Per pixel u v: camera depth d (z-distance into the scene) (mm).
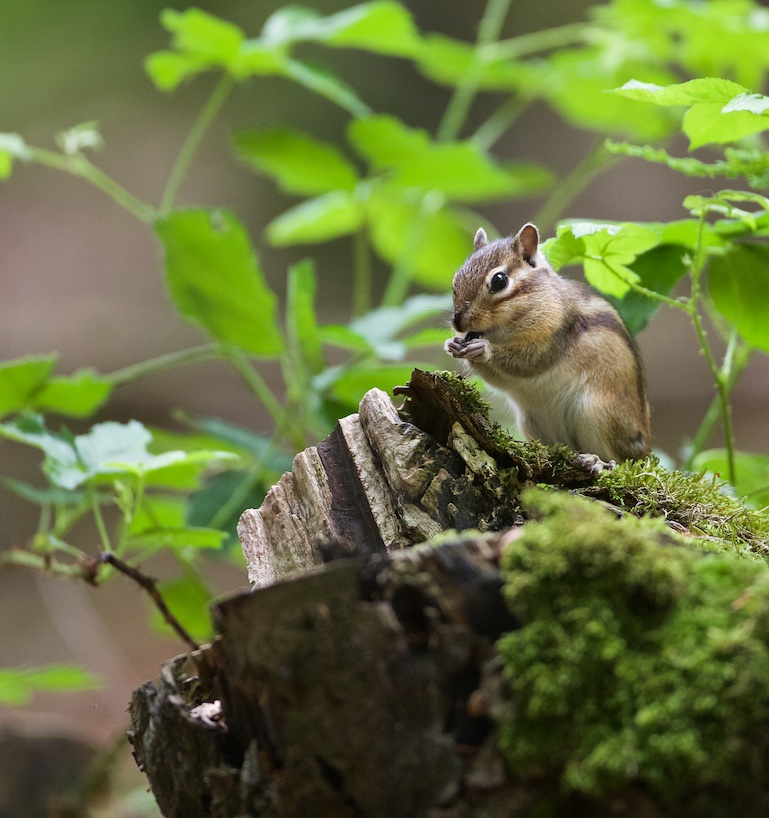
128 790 13305
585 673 4258
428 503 6348
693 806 4086
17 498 25047
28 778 12469
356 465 6598
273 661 4582
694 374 27016
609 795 4133
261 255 32969
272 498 6840
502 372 9469
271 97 32906
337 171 14008
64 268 31422
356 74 32906
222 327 10844
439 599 4461
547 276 9625
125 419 27062
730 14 13164
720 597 4395
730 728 4066
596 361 9164
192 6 32406
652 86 6805
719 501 7086
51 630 20672
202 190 33156
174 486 9617
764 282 8242
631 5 12922
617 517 6531
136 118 32719
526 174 17781
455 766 4371
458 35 32156
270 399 11070
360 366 10570
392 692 4465
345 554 5184
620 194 31891
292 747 4609
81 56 32344
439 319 11164
